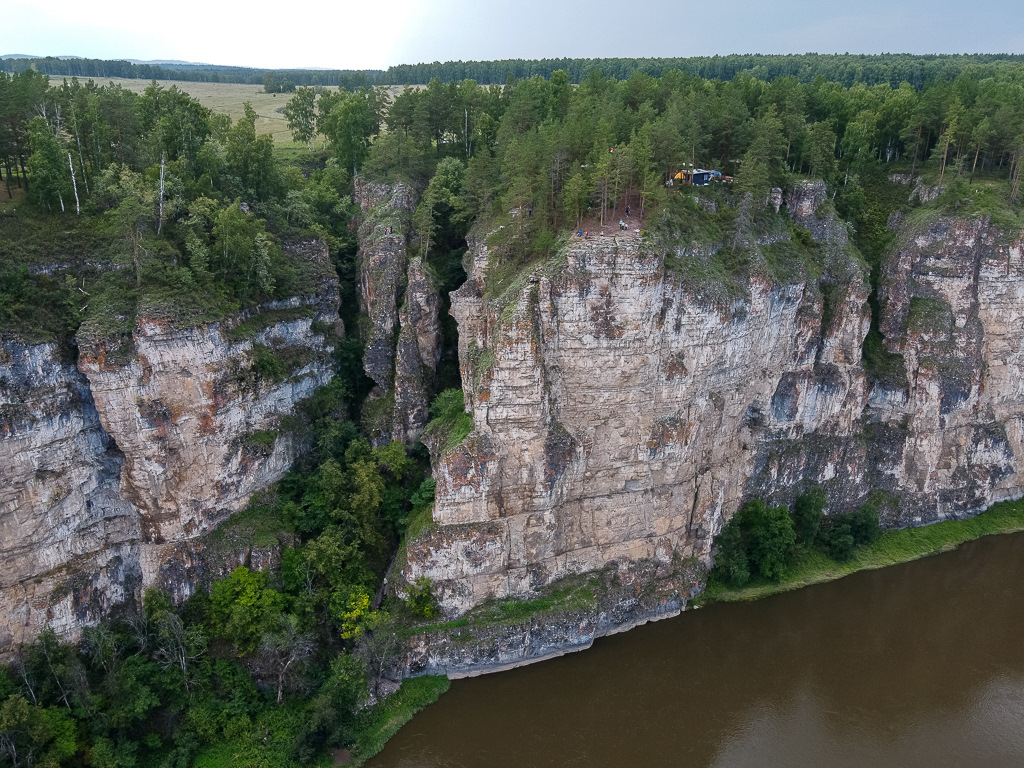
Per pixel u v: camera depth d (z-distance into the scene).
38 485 53.75
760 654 66.81
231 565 61.41
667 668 65.00
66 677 52.00
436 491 62.56
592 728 58.78
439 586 63.19
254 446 64.69
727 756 56.66
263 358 66.25
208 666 56.66
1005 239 78.19
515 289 61.84
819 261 79.94
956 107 90.19
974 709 61.47
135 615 59.28
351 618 59.41
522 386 60.59
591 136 73.56
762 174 73.06
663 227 64.88
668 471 67.50
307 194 87.31
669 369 63.97
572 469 64.19
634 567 69.25
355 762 54.09
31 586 54.62
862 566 78.56
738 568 73.12
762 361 73.00
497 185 79.75
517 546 64.56
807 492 80.31
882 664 66.19
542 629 63.78
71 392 55.72
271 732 54.62
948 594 75.19
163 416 57.84
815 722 60.06
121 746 51.44
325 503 66.50
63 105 77.00
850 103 103.12
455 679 62.12
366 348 79.12
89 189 68.56
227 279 66.00
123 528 60.66
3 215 60.81
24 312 54.31
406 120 97.88
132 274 59.97
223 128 88.69
